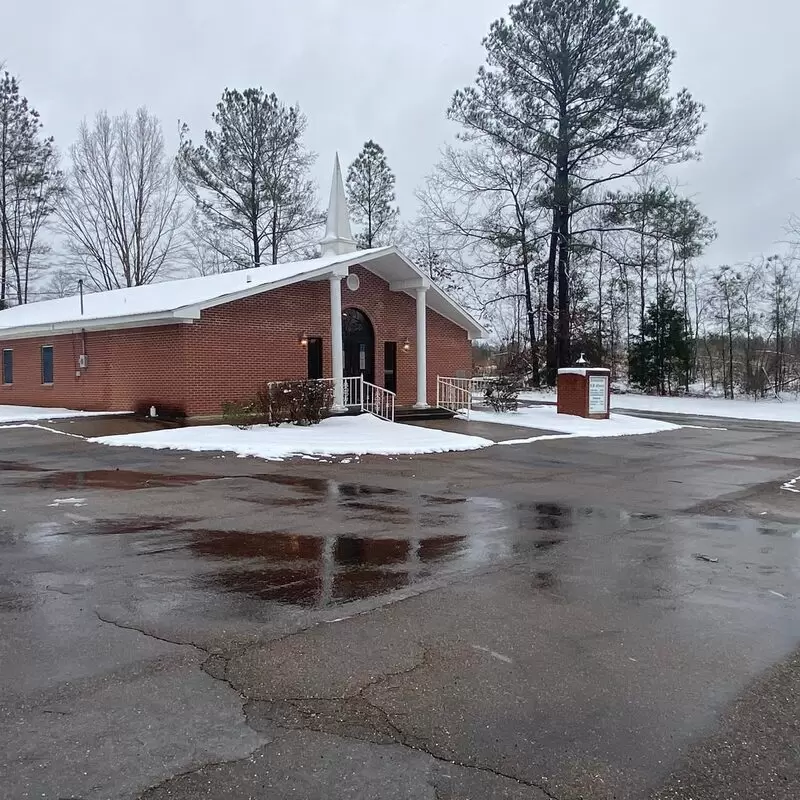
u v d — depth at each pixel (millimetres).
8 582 5125
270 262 39500
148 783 2697
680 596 5168
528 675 3746
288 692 3480
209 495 8664
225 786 2688
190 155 37406
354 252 21469
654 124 30125
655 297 40906
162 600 4809
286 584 5230
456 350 23766
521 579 5488
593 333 39906
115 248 40594
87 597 4832
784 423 23609
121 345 18453
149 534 6668
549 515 7988
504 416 21344
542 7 30844
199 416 16688
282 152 38031
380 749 2977
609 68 30578
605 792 2711
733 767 2910
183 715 3223
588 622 4578
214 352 17016
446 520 7570
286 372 18438
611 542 6781
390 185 43719
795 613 4840
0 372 23812
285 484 9562
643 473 11562
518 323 42750
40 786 2662
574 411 21359
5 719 3154
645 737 3133
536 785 2746
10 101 37156
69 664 3748
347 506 8195
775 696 3561
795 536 7203
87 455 11945
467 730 3150
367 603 4848
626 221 33312
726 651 4141
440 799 2641
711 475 11508
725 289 36812
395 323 21578
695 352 38156
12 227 38250
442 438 14898
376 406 19125
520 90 32125
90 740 2990
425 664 3857
